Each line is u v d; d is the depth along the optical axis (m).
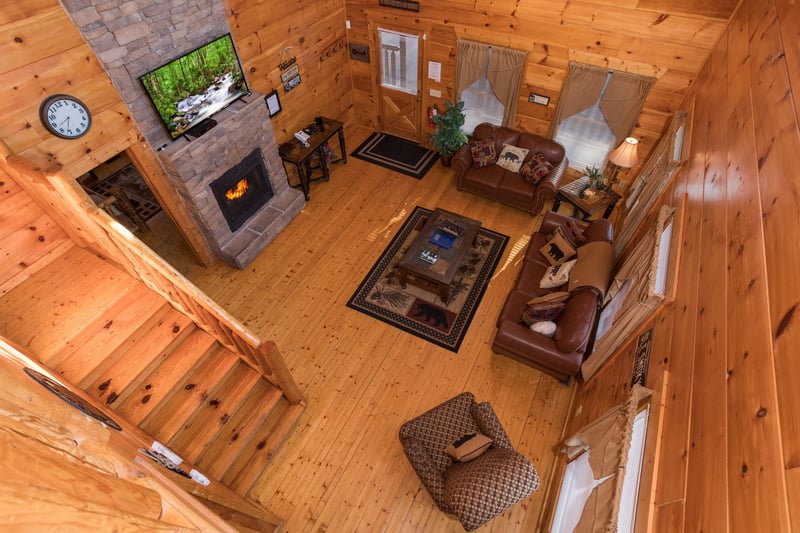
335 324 4.79
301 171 5.98
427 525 3.43
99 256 3.80
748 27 3.50
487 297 5.07
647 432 2.40
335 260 5.48
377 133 7.67
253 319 4.83
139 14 3.71
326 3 6.00
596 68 5.31
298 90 6.11
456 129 6.43
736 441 1.53
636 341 3.24
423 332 4.72
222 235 5.23
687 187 3.55
